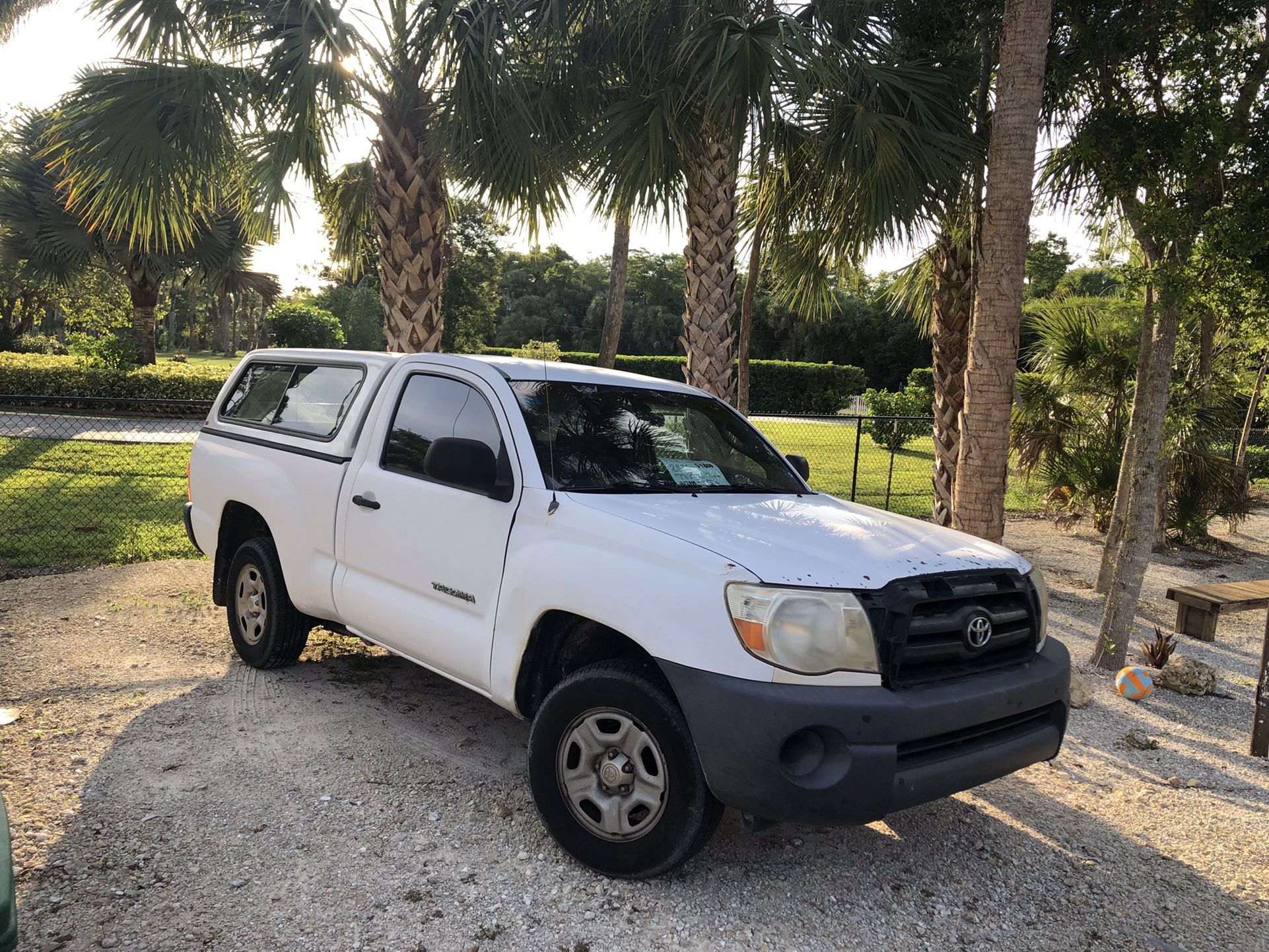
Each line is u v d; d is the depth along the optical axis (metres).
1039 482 15.66
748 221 9.77
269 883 2.94
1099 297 12.37
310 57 6.69
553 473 3.54
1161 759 4.68
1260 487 20.92
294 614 4.82
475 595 3.59
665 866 2.93
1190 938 3.03
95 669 4.88
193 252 24.48
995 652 3.20
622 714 3.01
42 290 34.09
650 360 41.66
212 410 5.71
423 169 7.85
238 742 4.02
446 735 4.26
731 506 3.60
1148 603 8.77
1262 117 5.42
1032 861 3.49
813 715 2.67
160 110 6.89
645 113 6.99
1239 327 6.73
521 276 72.69
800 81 6.23
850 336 55.09
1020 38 5.66
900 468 18.89
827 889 3.15
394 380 4.39
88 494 10.47
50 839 3.11
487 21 6.70
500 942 2.71
